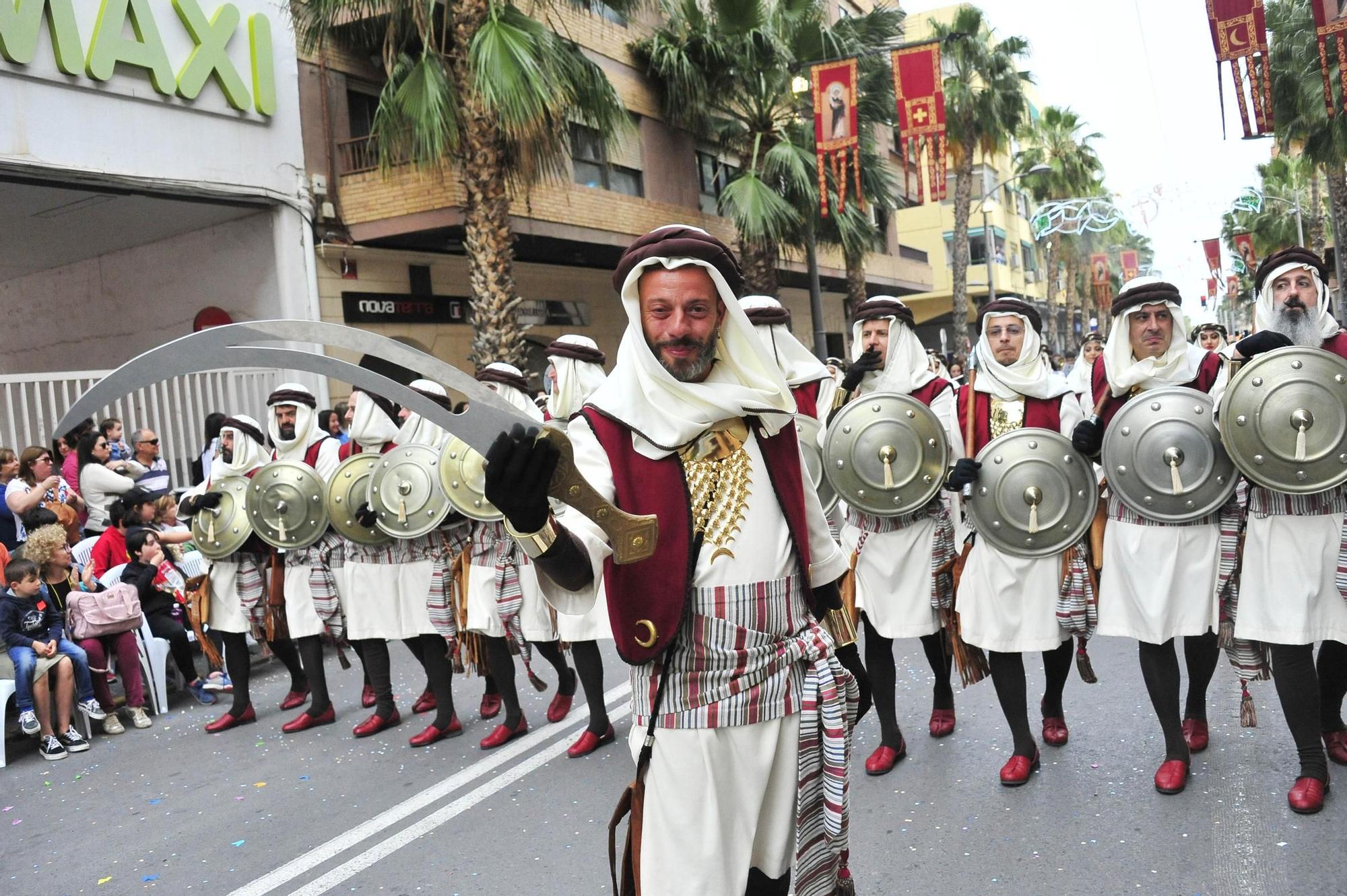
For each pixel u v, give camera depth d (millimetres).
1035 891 3469
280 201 12883
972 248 43812
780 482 2227
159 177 11453
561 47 12023
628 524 1889
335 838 4477
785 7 17578
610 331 19422
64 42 10406
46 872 4410
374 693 6113
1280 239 44719
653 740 2137
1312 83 21047
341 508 5922
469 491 5508
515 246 15781
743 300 4898
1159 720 4531
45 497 7684
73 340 15594
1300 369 3742
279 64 12914
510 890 3818
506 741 5617
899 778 4602
